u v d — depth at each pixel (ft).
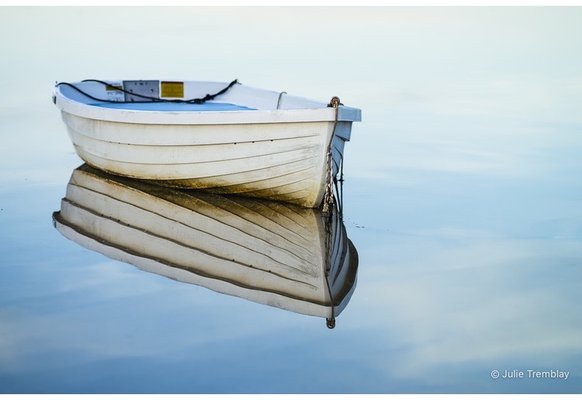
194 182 29.60
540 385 17.97
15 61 54.65
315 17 72.95
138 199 29.81
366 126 42.27
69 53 56.90
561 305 21.97
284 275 23.61
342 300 22.12
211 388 17.65
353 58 57.47
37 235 26.50
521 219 28.94
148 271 23.67
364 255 25.57
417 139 39.93
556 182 33.32
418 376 18.35
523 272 24.20
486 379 18.21
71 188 31.55
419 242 26.78
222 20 70.79
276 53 58.34
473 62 57.00
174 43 60.80
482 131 41.19
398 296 22.53
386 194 31.91
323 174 27.27
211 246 25.49
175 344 19.54
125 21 69.56
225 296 22.18
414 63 56.54
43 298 21.89
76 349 19.17
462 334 20.38
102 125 30.73
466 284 23.36
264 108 34.30
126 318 20.85
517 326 20.77
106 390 17.38
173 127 28.50
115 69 51.90
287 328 20.54
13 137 39.22
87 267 23.95
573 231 27.71
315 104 30.40
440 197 31.53
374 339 20.10
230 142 27.76
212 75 50.47
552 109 45.16
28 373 18.02
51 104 45.09
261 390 17.62
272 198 29.25
